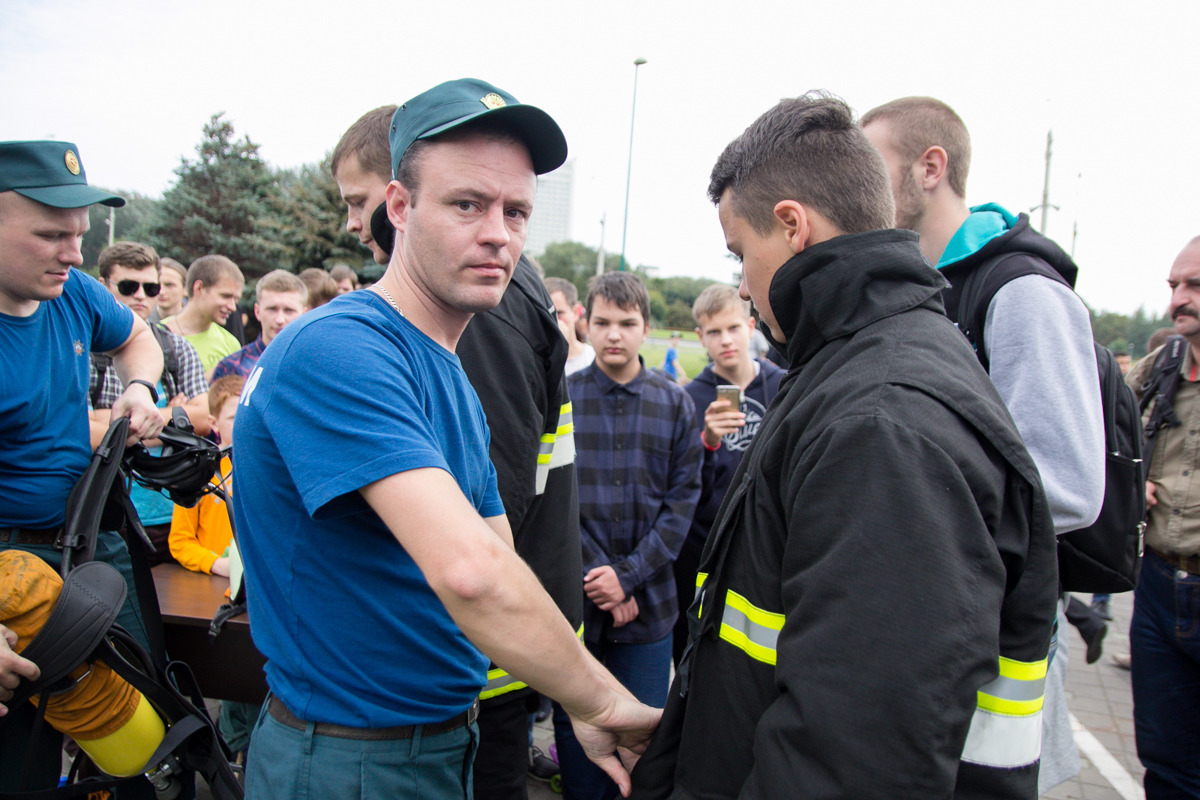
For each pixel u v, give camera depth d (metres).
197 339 4.79
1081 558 1.57
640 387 2.59
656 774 1.16
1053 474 1.42
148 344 2.21
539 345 1.57
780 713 0.85
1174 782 2.29
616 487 2.51
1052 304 1.46
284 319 4.08
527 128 1.06
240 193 27.89
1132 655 2.41
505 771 1.60
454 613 0.90
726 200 1.15
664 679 2.47
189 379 3.61
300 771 1.07
